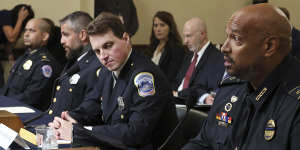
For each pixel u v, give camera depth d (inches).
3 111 87.1
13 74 163.5
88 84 109.1
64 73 118.3
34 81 154.6
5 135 71.4
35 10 242.4
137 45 274.1
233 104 61.7
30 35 164.2
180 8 286.5
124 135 77.6
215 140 62.7
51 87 156.8
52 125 82.6
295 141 48.6
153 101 80.1
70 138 79.3
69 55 123.4
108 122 86.0
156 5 279.6
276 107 51.9
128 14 246.4
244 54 51.9
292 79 52.6
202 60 160.7
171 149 81.7
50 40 187.8
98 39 81.7
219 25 298.5
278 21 51.3
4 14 233.3
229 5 299.6
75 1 244.4
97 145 74.8
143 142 79.7
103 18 81.4
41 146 69.6
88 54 114.5
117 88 84.6
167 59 198.7
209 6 294.4
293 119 49.4
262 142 51.8
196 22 161.8
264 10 51.5
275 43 51.4
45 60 157.6
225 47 53.4
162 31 205.5
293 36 104.2
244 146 54.3
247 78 54.2
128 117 82.3
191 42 162.6
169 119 83.1
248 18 51.3
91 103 98.0
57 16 245.1
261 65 52.6
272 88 53.0
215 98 65.6
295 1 299.1
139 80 81.0
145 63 83.8
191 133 84.5
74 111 98.0
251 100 54.9
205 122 66.2
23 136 80.4
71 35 122.1
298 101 49.8
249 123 55.1
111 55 81.6
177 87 172.7
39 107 155.0
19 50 238.4
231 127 60.6
